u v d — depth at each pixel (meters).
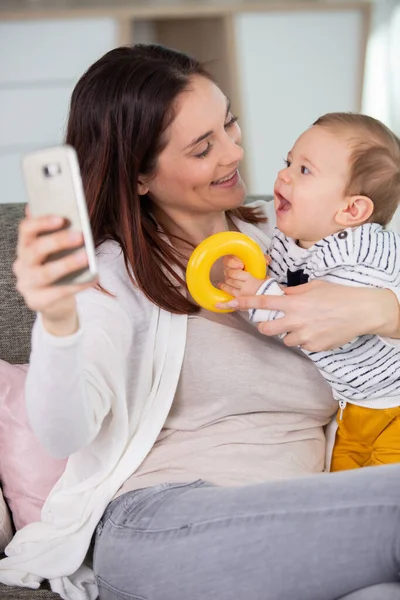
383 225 1.65
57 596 1.50
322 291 1.49
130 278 1.59
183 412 1.60
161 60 1.59
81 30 4.18
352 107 4.66
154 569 1.37
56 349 1.23
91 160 1.62
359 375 1.56
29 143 4.21
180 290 1.63
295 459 1.60
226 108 1.63
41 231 1.12
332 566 1.29
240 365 1.60
